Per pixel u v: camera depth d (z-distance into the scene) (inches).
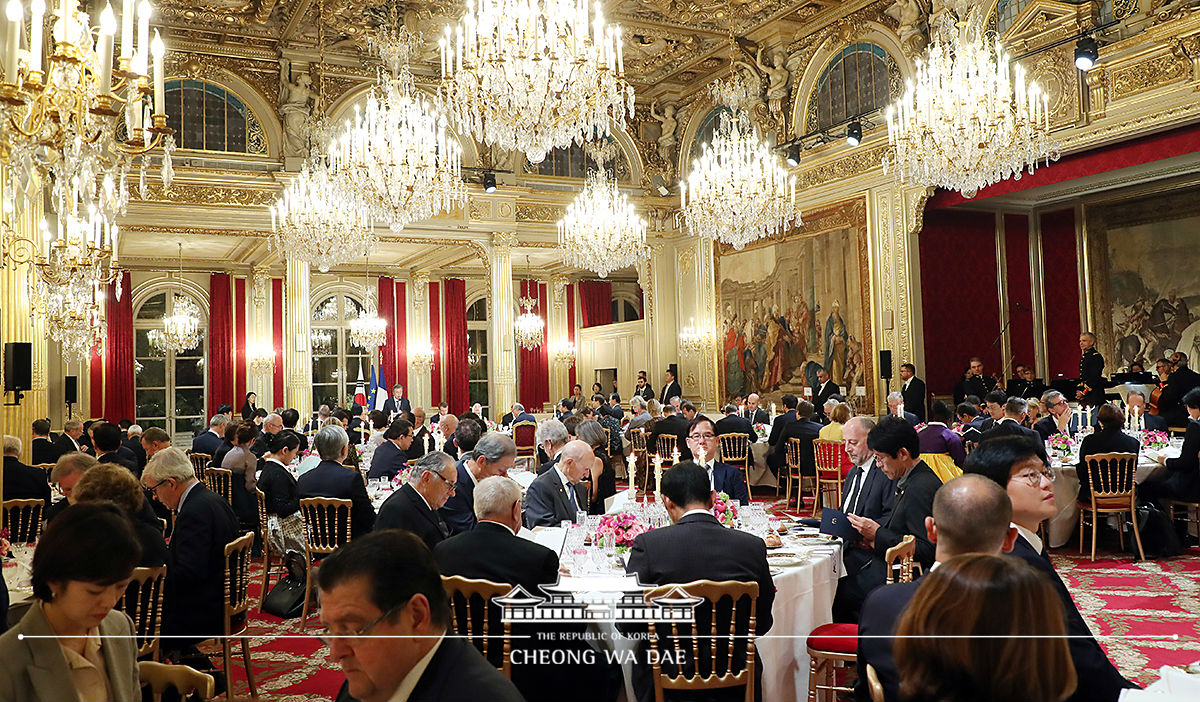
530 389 1011.9
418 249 848.3
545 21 324.8
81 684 104.6
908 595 110.1
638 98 810.8
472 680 77.7
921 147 403.2
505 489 157.0
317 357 945.5
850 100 641.6
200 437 447.2
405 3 615.8
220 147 674.8
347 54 704.4
